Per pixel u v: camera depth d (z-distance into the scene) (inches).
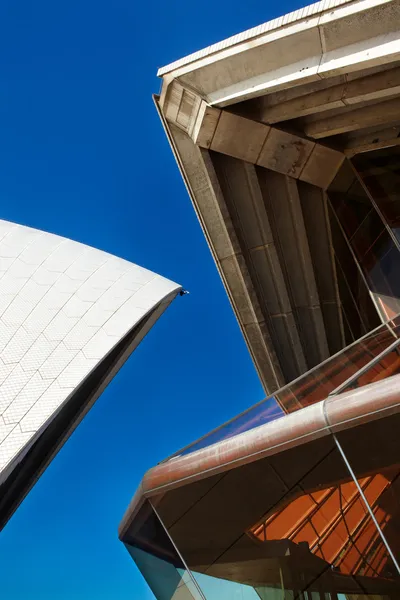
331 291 576.7
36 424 476.7
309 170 509.7
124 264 741.9
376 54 297.7
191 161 528.4
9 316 613.9
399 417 191.6
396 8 285.4
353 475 204.7
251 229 557.3
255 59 386.3
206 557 264.7
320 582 219.1
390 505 188.9
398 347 229.3
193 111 477.4
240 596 250.1
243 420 281.0
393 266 433.1
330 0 317.1
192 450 287.1
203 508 263.9
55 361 554.3
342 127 449.1
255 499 242.5
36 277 679.7
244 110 462.9
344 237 516.7
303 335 606.2
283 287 581.0
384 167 448.8
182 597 287.7
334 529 210.4
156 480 287.0
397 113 415.8
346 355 286.0
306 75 347.6
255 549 243.1
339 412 210.4
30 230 797.2
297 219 546.3
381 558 194.5
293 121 475.5
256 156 499.5
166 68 464.8
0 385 522.6
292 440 226.1
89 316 620.4
